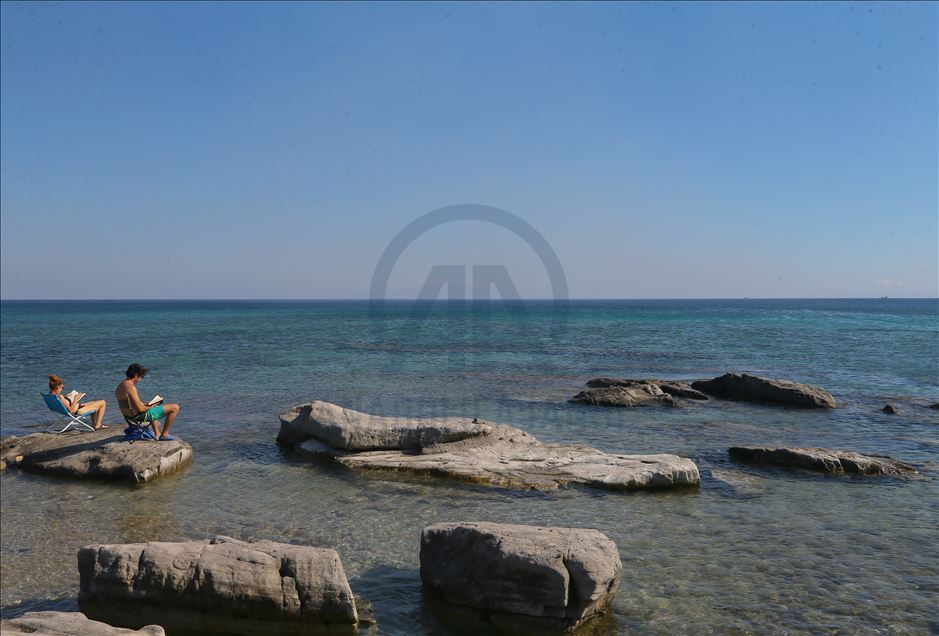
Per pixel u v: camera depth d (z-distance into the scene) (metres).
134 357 35.31
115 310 146.25
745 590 7.35
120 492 11.39
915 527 9.31
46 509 10.50
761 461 12.98
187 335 55.12
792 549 8.53
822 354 37.09
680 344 44.22
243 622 6.73
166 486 11.73
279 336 52.94
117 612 6.90
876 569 7.89
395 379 26.42
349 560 8.38
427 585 7.46
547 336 51.19
